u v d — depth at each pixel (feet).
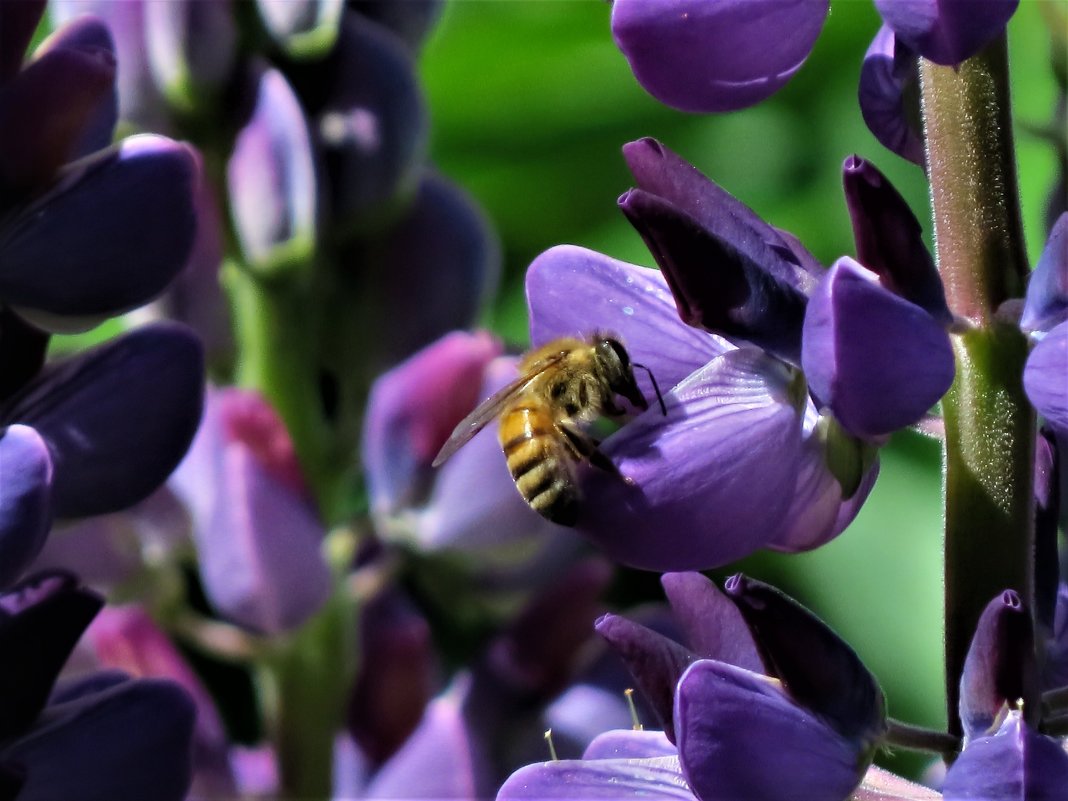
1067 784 0.59
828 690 0.61
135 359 0.68
